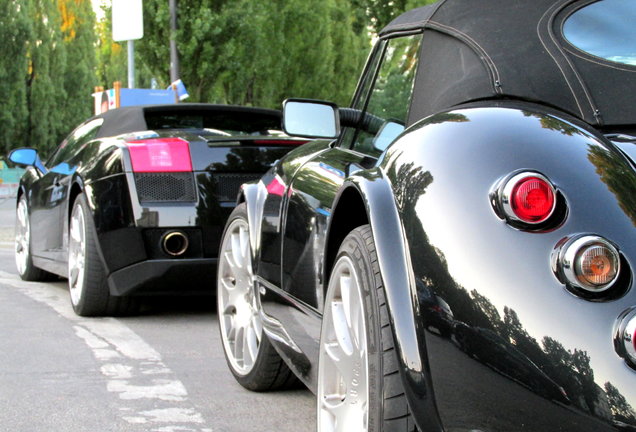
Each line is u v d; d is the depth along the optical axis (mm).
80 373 4316
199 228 5492
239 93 33062
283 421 3531
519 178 1960
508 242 1942
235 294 4148
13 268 8891
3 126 49719
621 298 1824
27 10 49938
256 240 3822
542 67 2580
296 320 3240
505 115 2230
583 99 2480
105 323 5684
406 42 2994
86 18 58188
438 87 2738
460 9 2844
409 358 2076
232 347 4191
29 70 52156
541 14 2715
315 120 3324
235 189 5598
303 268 3145
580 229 1893
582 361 1802
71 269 6012
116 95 16031
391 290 2154
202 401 3824
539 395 1845
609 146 2109
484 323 1928
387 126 2969
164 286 5559
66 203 6230
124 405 3748
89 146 6141
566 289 1854
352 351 2486
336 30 46281
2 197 29312
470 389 1951
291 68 39719
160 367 4465
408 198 2219
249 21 21469
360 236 2451
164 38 20531
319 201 3035
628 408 1752
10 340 5113
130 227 5438
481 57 2656
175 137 5676
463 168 2111
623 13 2699
